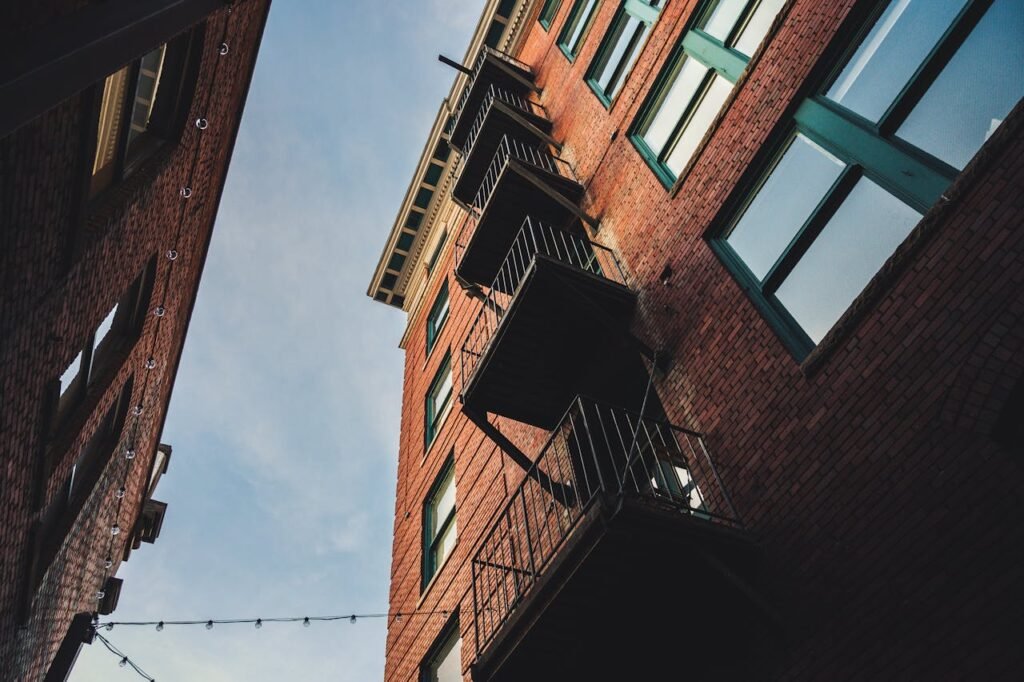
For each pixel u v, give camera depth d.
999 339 4.18
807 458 5.10
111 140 6.53
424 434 15.36
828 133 6.14
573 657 5.78
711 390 6.28
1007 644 3.50
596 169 10.55
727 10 8.77
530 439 9.97
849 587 4.40
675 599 5.42
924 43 5.58
